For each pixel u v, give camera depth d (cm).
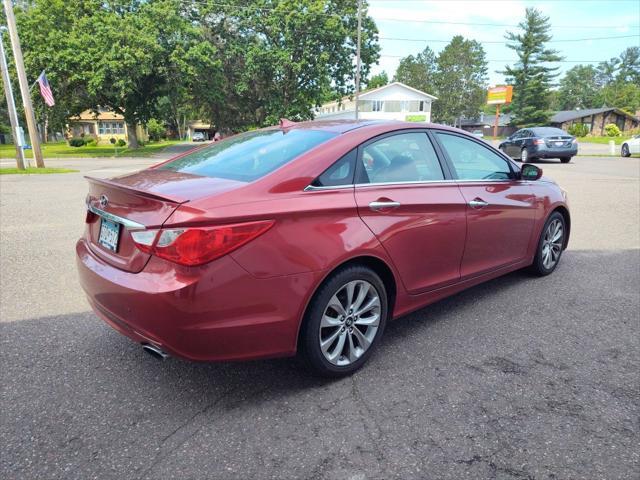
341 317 281
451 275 355
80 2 3416
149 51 3161
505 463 217
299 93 3872
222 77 3612
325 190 273
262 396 271
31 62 3152
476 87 8781
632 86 10119
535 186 448
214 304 231
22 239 622
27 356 314
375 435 236
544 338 346
